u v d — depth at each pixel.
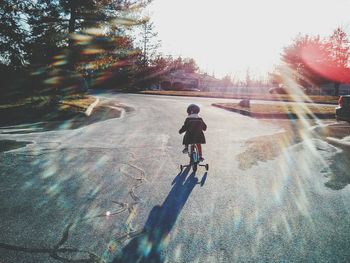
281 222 4.52
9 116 17.47
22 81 26.45
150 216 4.68
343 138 11.41
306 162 7.95
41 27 24.91
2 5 23.42
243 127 14.05
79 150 9.21
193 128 7.21
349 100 15.77
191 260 3.53
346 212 4.88
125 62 55.78
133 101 29.86
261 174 6.90
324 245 3.88
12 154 8.67
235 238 4.04
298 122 16.12
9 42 24.42
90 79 53.44
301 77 57.53
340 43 53.19
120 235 4.09
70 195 5.57
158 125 14.41
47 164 7.65
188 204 5.16
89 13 24.77
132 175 6.78
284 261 3.52
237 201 5.31
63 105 21.47
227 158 8.35
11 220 4.54
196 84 82.62
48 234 4.11
